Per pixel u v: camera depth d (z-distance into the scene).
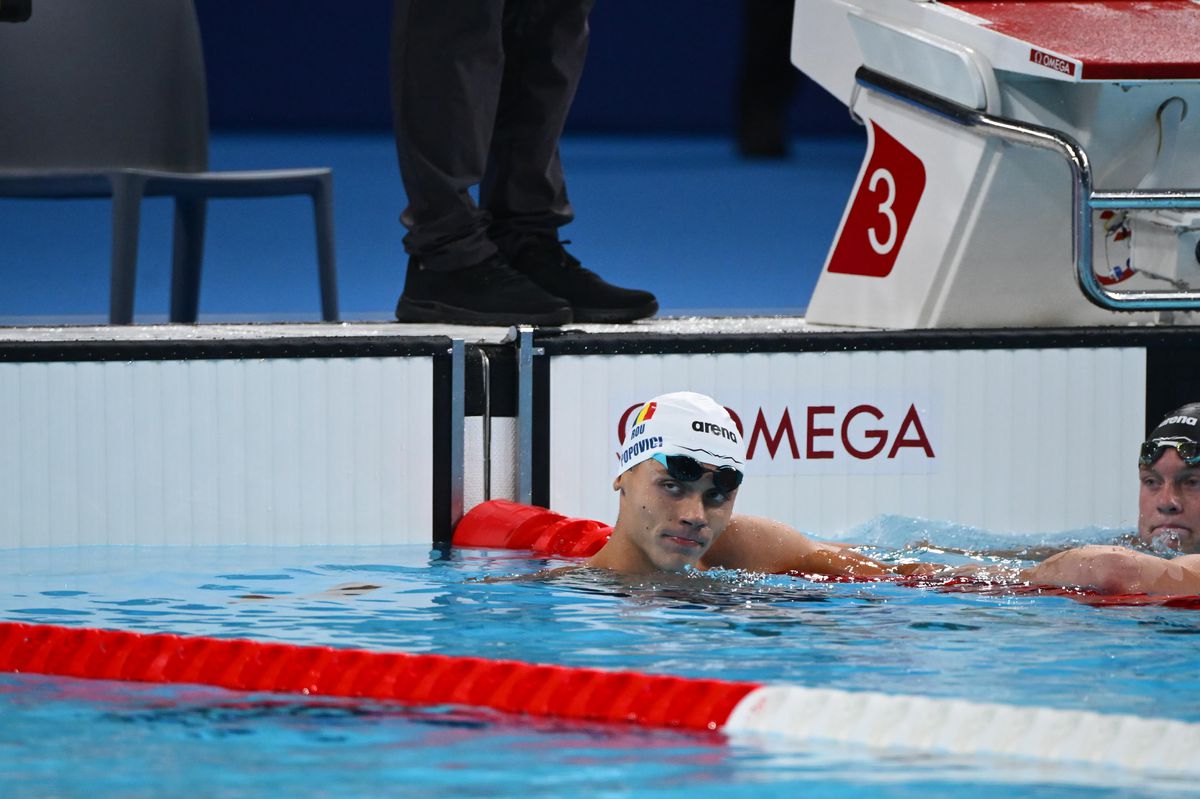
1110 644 9.94
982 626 10.43
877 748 7.94
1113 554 11.68
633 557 12.31
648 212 43.97
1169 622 10.57
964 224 15.20
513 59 16.38
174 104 20.47
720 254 36.44
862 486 15.37
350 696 9.02
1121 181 15.34
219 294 30.70
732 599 11.29
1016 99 15.02
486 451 14.91
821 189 49.84
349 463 14.59
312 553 13.84
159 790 7.21
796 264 34.91
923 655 9.66
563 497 14.91
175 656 9.61
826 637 10.12
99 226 41.03
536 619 10.68
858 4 16.17
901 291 15.83
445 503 14.72
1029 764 7.65
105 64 19.91
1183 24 15.17
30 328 15.97
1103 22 15.20
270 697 9.01
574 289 16.53
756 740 8.08
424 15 15.48
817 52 16.73
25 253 35.97
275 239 39.19
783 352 15.14
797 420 15.22
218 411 14.41
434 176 15.84
